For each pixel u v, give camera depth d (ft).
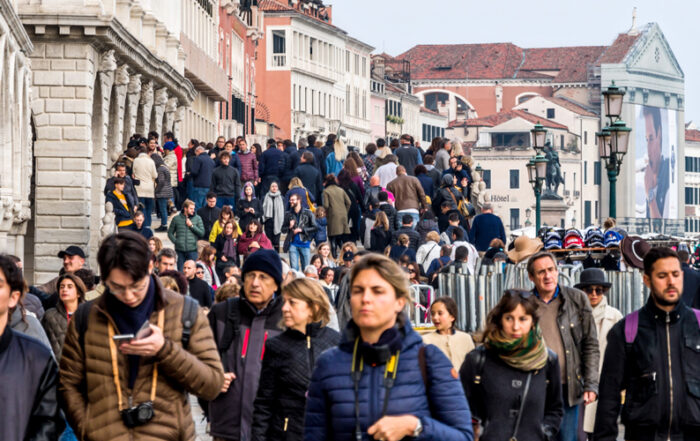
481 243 255.91
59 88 271.08
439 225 281.54
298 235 240.73
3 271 63.21
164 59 366.02
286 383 81.00
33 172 273.75
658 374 76.13
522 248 158.30
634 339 76.74
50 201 273.54
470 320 162.40
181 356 62.69
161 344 61.77
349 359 57.36
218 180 274.77
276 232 263.70
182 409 64.75
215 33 566.36
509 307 74.84
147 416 63.21
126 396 63.62
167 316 64.23
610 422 77.36
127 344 61.41
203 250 174.81
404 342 57.31
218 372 64.75
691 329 76.48
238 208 252.42
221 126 622.54
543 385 76.07
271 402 81.46
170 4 414.41
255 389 86.38
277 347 81.30
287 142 314.35
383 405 56.65
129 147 275.59
